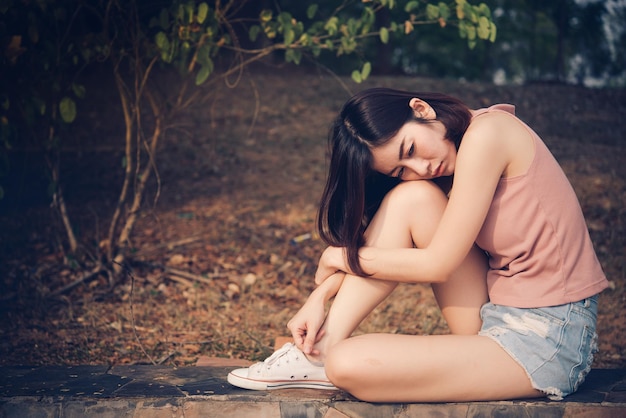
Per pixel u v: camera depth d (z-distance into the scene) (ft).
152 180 22.98
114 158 24.36
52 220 19.51
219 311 14.44
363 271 8.18
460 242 7.92
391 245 8.23
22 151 22.49
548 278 8.05
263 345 12.43
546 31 59.26
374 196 8.79
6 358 11.61
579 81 53.98
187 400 8.21
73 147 24.84
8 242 17.85
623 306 14.88
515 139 8.05
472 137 7.98
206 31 13.64
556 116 30.83
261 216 20.58
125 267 14.89
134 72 15.30
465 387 7.79
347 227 8.18
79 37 13.99
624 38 51.98
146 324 13.52
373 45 48.85
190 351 12.19
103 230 19.10
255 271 16.96
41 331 13.03
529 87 35.42
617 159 25.59
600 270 8.31
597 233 19.20
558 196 8.08
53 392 8.45
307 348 8.21
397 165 8.11
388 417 7.98
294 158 25.59
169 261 17.26
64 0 14.40
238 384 8.50
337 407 8.05
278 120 29.35
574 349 7.95
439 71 61.31
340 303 8.34
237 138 27.14
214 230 19.40
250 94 32.12
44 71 14.37
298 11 44.57
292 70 38.27
